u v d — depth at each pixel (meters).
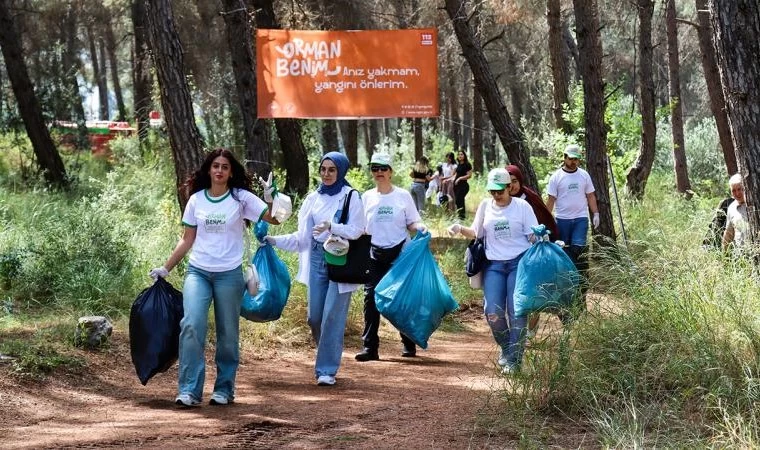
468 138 59.62
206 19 28.58
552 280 8.30
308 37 16.30
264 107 16.44
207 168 7.42
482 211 9.01
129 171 22.95
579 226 12.91
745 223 9.52
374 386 8.34
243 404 7.41
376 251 9.94
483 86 16.22
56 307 10.23
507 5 27.14
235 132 25.09
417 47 16.14
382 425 6.62
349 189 8.55
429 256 9.37
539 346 7.38
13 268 10.85
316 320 8.59
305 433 6.37
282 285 8.55
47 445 5.91
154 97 23.11
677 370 6.74
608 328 7.40
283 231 13.45
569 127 23.27
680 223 15.34
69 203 19.58
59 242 11.59
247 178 7.48
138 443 6.00
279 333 10.54
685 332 7.13
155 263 11.68
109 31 42.88
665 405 6.40
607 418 6.17
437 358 10.17
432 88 16.19
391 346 10.96
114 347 8.85
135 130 28.95
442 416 6.91
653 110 22.94
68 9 33.69
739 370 6.63
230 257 7.36
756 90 8.73
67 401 7.30
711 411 6.18
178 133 11.67
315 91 16.31
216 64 29.44
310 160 25.30
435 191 28.23
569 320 7.75
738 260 8.45
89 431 6.34
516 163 16.33
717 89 21.75
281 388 8.21
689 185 25.08
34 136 23.84
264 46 16.36
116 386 7.93
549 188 12.95
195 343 7.25
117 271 11.16
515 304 8.39
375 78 16.23
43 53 30.52
